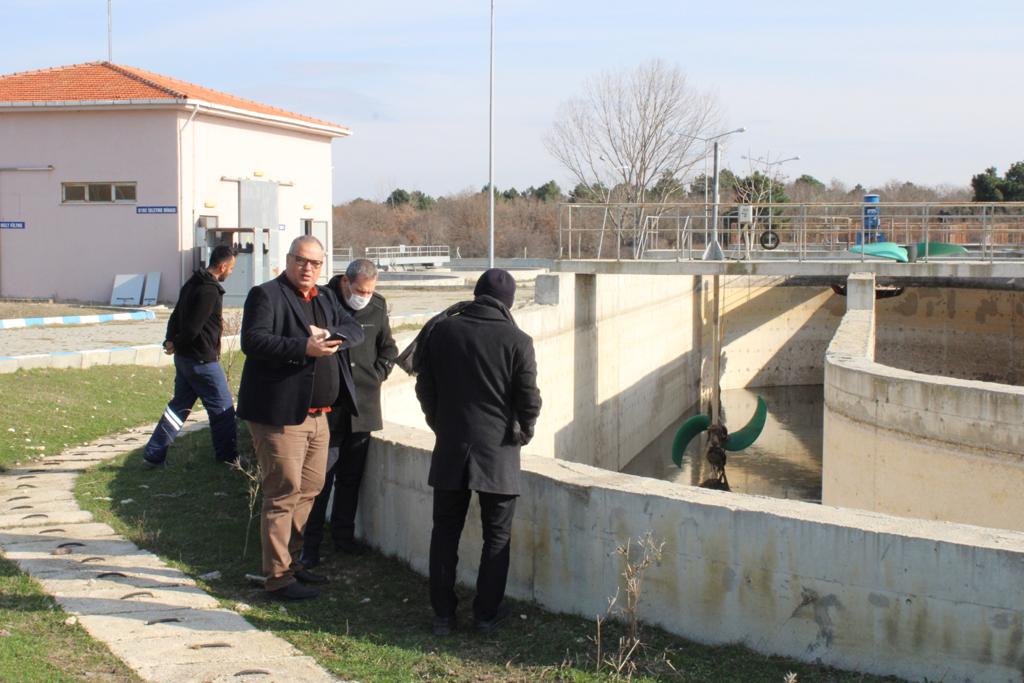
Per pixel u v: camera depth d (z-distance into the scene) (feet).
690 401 118.21
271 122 109.19
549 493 19.94
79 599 19.61
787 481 84.99
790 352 125.29
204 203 102.32
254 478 24.80
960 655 15.66
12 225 102.83
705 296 122.21
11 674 15.28
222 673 16.35
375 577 22.52
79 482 29.27
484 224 274.57
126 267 101.04
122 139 100.07
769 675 16.48
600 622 18.60
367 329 23.86
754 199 177.27
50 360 48.49
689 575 18.03
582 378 77.87
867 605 16.34
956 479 36.04
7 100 100.89
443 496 19.15
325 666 16.99
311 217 117.70
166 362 55.88
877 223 91.97
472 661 17.52
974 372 109.09
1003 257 93.30
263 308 19.79
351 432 23.79
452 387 19.08
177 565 22.24
